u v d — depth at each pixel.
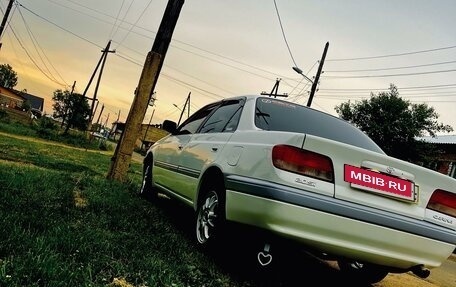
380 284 4.22
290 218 2.55
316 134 3.52
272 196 2.58
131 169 13.46
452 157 23.97
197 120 5.04
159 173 5.41
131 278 2.54
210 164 3.59
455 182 3.00
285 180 2.61
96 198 4.82
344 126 3.95
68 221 3.49
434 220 2.94
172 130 5.73
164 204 5.89
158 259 2.93
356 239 2.68
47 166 7.95
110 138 89.25
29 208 3.57
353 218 2.64
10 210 3.38
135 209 4.79
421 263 2.88
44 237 2.77
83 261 2.60
